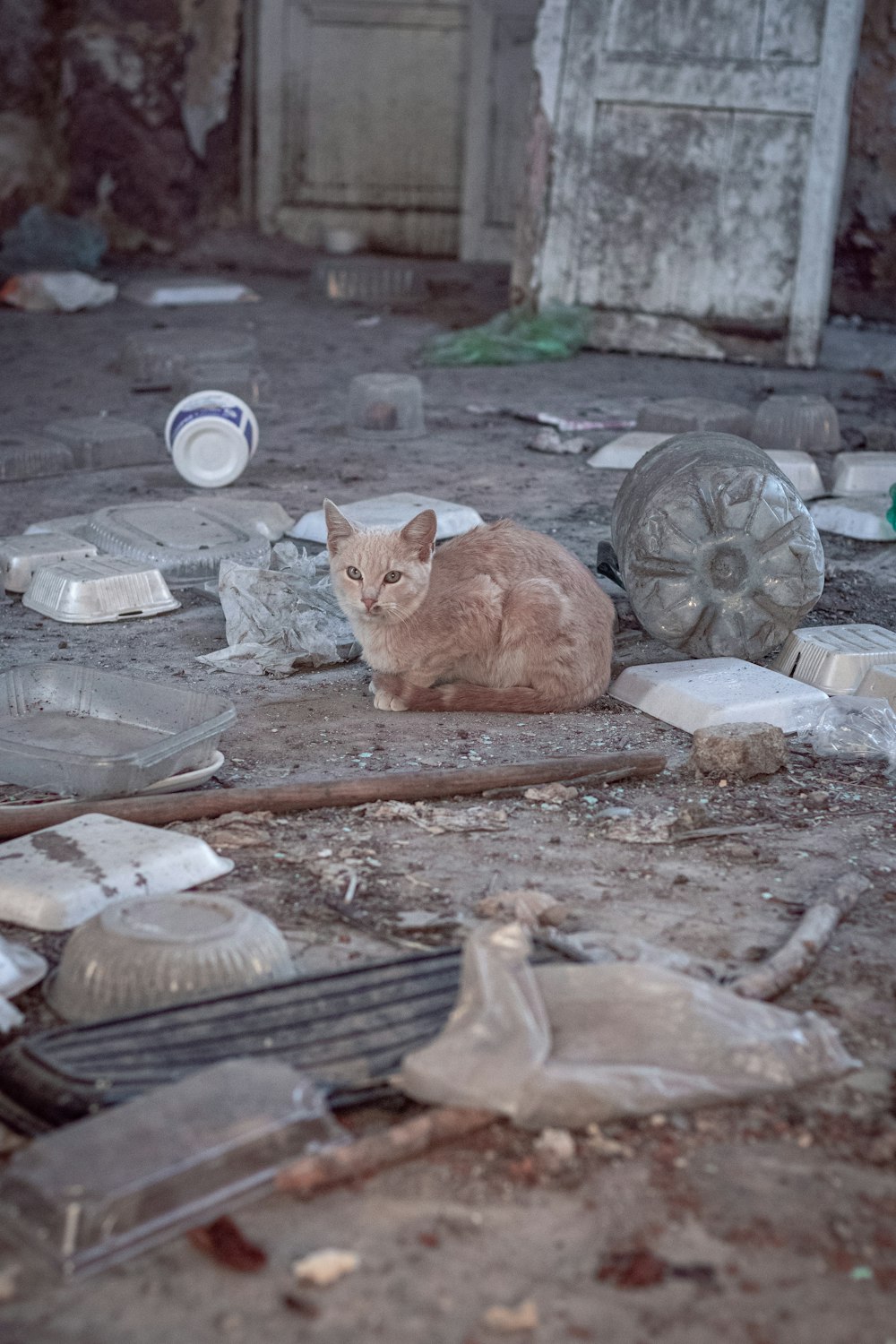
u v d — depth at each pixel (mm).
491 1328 1418
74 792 2025
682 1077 1694
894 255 5074
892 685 2283
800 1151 1666
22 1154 1540
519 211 4387
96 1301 1444
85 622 2477
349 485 3062
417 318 4809
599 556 2629
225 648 2412
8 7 5180
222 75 5570
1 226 5324
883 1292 1487
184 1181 1529
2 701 2176
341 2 5527
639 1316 1442
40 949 1833
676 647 2389
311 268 5602
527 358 4188
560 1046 1696
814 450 3312
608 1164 1652
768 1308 1459
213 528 2695
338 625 2416
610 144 4215
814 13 3963
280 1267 1497
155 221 5574
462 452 3283
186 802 2006
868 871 1973
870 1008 1794
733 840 2020
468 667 2281
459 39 5512
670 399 3588
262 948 1769
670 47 4094
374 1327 1419
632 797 2096
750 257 4195
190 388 3531
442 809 2053
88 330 4430
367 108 5668
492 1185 1633
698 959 1834
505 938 1729
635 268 4301
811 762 2184
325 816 2037
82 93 5402
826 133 4027
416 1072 1670
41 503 2939
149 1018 1708
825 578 2719
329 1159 1608
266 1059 1676
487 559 2250
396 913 1885
